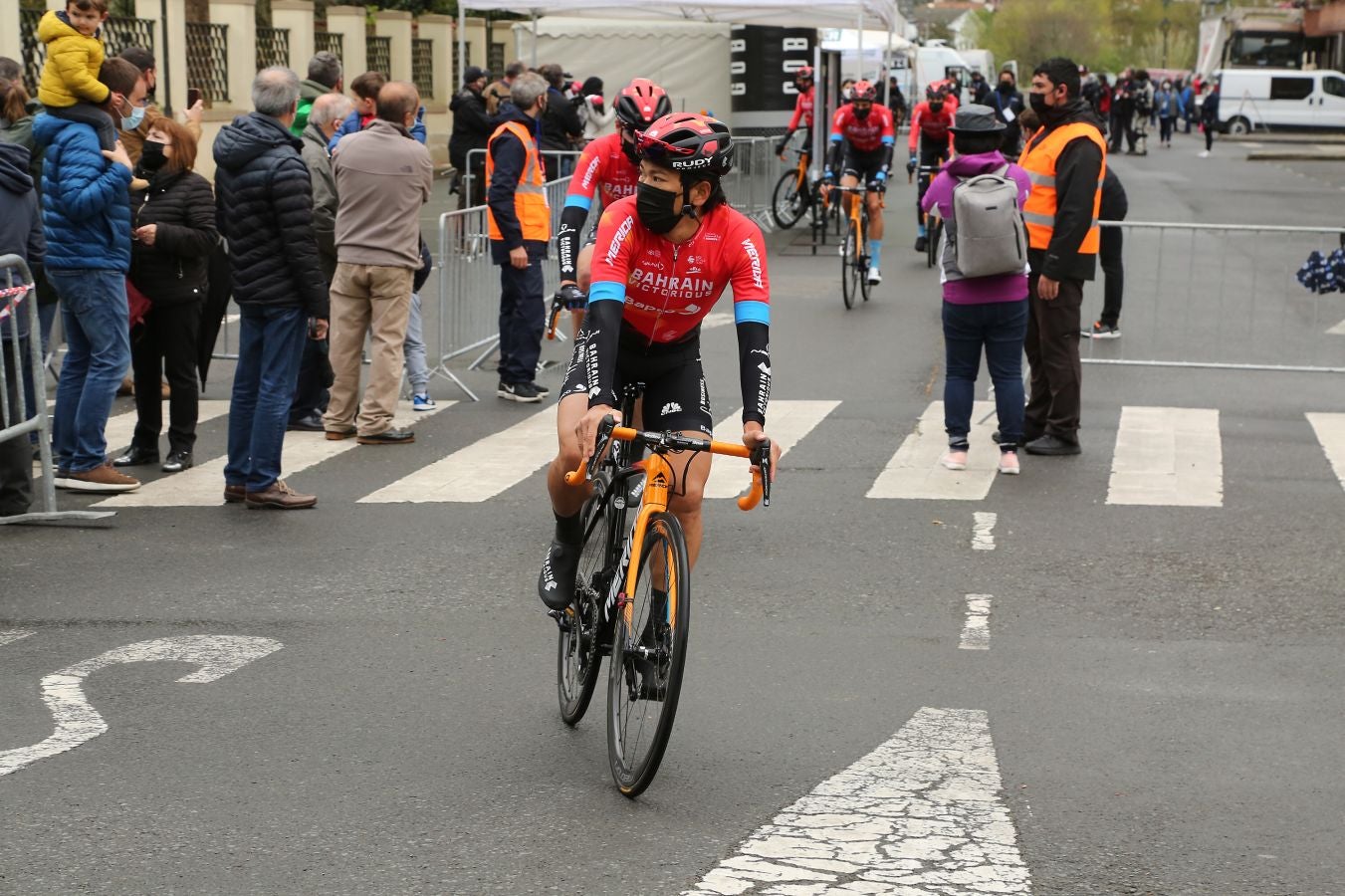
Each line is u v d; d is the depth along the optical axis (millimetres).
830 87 29719
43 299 10781
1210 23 88500
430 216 25547
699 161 5152
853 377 13344
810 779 5266
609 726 5211
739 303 5348
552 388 13047
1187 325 14961
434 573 7855
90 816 4910
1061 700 6074
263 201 8828
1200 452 10555
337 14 31016
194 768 5332
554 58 28469
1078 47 142500
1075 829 4859
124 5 23438
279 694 6105
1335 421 11586
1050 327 10305
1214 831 4855
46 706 5953
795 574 7820
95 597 7434
